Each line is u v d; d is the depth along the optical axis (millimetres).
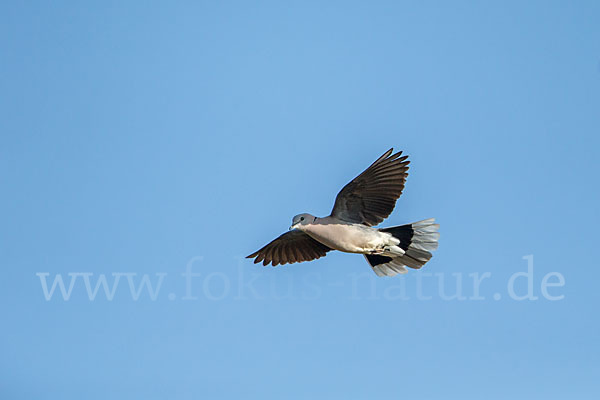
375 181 14039
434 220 14406
